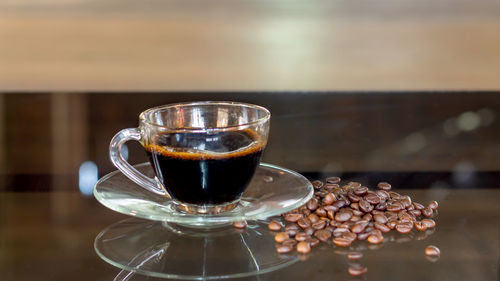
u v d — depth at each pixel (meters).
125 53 1.27
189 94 0.91
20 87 1.25
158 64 1.27
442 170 0.65
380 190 0.58
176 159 0.51
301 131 0.76
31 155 0.71
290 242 0.50
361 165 0.66
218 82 1.29
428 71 1.30
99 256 0.49
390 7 1.26
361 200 0.55
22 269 0.47
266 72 1.30
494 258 0.48
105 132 0.79
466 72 1.29
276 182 0.57
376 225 0.52
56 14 1.23
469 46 1.28
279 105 0.86
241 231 0.52
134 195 0.54
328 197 0.55
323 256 0.49
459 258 0.48
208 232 0.52
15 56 1.24
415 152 0.70
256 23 1.26
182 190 0.52
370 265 0.47
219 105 0.56
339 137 0.74
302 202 0.52
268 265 0.47
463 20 1.26
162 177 0.53
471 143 0.73
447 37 1.28
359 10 1.27
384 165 0.66
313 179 0.62
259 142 0.53
